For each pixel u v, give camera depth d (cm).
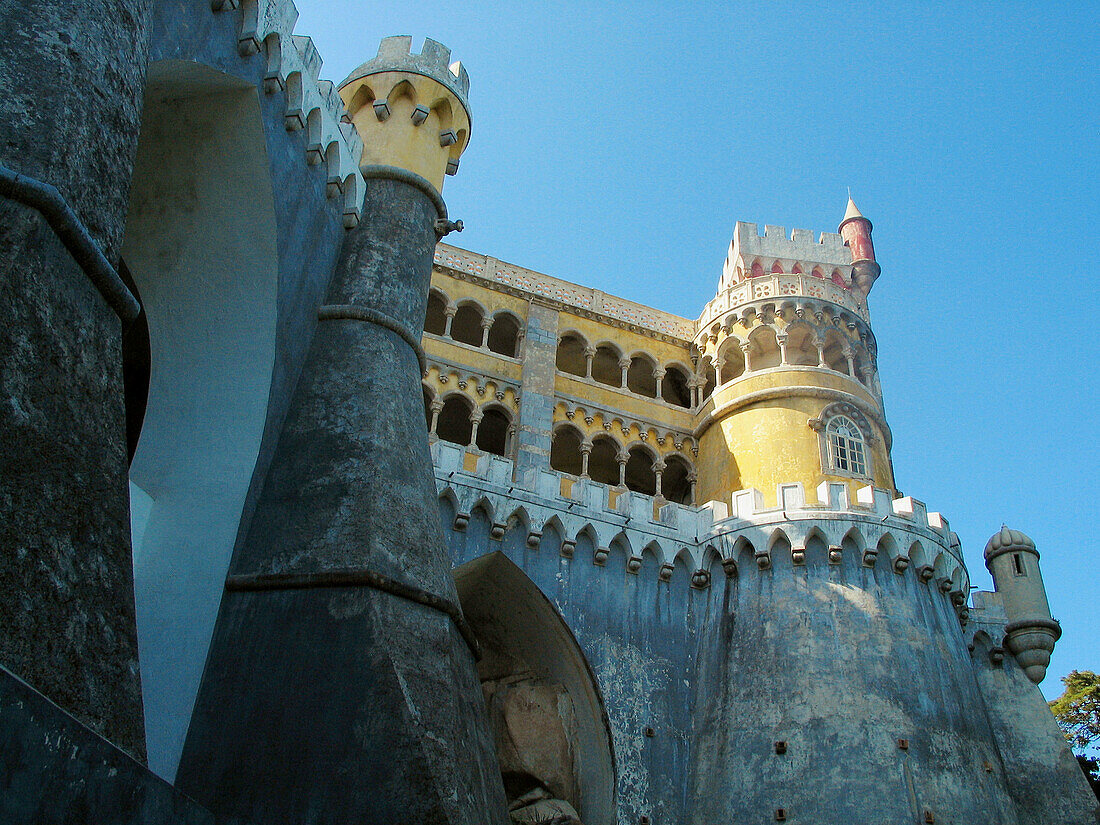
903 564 2906
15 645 772
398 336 2025
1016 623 3206
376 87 2420
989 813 2531
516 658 2844
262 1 1722
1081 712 4628
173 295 1762
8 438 823
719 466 3644
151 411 1728
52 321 912
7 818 666
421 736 1348
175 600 1556
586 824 2583
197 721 1431
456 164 2489
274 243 1761
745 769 2573
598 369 4206
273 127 1778
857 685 2648
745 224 4347
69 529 874
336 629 1477
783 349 3769
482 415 3591
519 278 4022
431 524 1748
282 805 1309
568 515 2912
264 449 1709
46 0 1020
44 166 927
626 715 2681
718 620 2930
